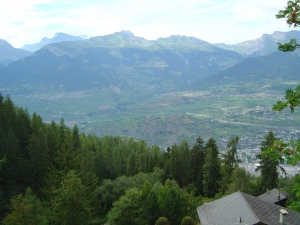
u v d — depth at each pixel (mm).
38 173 55500
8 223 30344
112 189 56406
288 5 12695
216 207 32156
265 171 53094
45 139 65000
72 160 45219
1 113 60906
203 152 72000
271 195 47438
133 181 60094
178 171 71562
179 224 38312
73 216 27719
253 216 26953
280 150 13477
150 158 80125
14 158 51344
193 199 43750
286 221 26672
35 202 39094
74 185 28719
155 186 50781
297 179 14375
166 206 39062
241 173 52750
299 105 12891
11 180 48656
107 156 76812
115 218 40531
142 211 40656
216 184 65375
